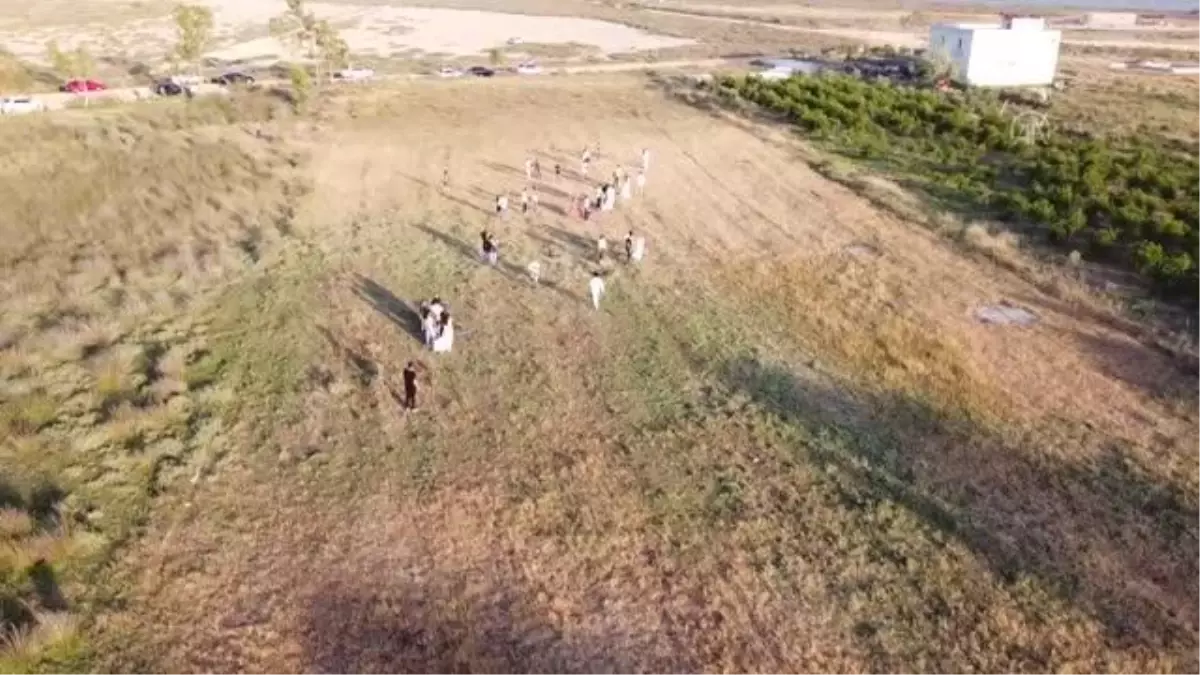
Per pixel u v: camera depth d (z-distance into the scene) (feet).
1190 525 79.56
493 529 79.00
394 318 115.55
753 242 141.69
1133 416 95.55
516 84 253.03
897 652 67.10
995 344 110.32
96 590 70.85
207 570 73.61
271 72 273.75
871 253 137.39
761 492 83.71
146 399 94.94
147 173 166.61
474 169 175.83
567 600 71.56
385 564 74.84
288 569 74.13
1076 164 173.27
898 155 186.91
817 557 75.97
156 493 81.92
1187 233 137.49
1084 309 118.73
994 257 134.21
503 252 135.95
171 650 66.03
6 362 100.48
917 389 100.32
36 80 249.55
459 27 390.21
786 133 203.10
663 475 86.12
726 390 100.07
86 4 413.80
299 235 139.95
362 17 406.21
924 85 258.16
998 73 259.60
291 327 112.16
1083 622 69.67
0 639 64.59
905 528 79.05
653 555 76.28
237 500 81.76
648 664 66.08
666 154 187.52
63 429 89.66
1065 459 88.33
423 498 82.69
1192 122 220.43
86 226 142.10
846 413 95.86
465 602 71.10
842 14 483.92
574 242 140.87
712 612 70.59
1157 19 473.67
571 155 185.98
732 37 382.42
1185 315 116.78
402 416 94.79
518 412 95.91
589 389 100.53
